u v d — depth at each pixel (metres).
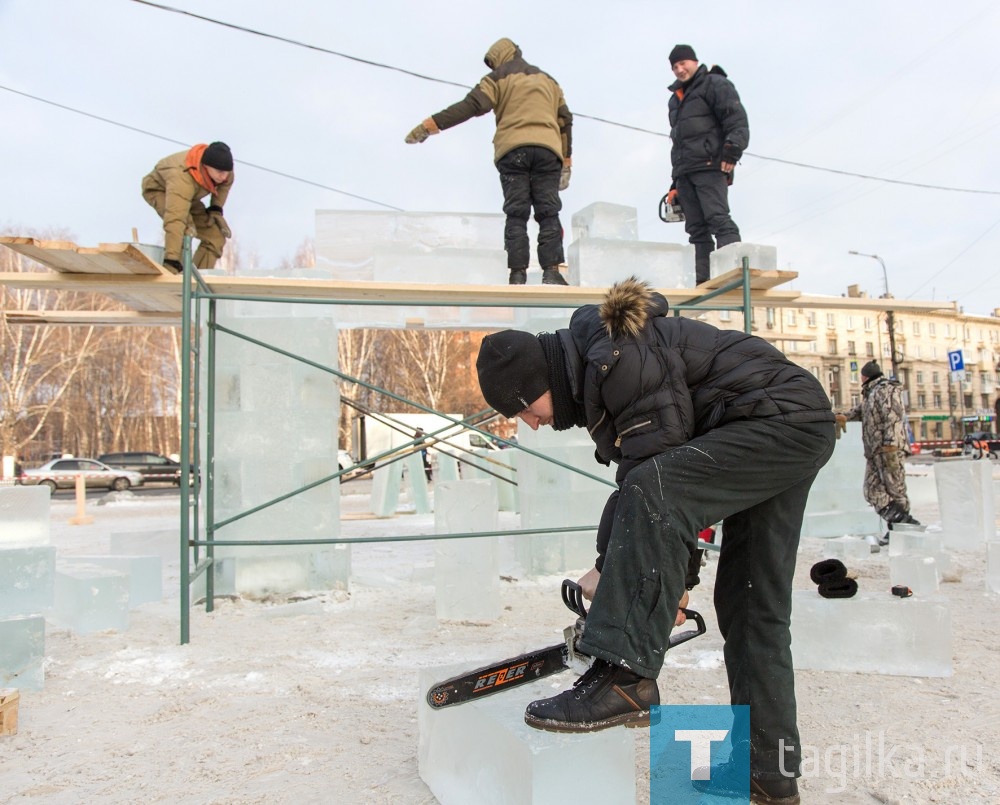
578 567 5.85
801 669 3.44
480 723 2.01
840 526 7.57
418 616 4.63
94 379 44.12
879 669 3.37
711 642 3.90
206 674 3.48
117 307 33.19
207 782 2.34
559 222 5.61
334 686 3.28
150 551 6.70
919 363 65.25
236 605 4.99
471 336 34.22
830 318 60.62
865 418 7.31
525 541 5.86
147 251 4.87
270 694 3.20
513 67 5.55
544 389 1.99
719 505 1.83
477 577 4.50
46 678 3.42
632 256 5.65
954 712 2.86
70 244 4.02
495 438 4.73
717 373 1.93
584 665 1.96
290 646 3.96
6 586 3.71
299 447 5.27
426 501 11.64
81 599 4.23
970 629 4.04
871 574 5.56
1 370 30.34
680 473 1.79
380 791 2.27
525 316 6.21
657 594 1.75
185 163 5.04
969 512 6.66
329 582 5.32
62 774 2.41
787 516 2.04
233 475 5.22
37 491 4.19
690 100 6.04
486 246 5.94
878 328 62.75
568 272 5.88
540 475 5.79
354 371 30.98
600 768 1.86
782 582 2.05
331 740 2.68
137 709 3.02
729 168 5.80
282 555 5.23
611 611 1.75
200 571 4.30
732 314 53.34
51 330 32.53
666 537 1.76
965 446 27.50
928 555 5.48
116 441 42.75
